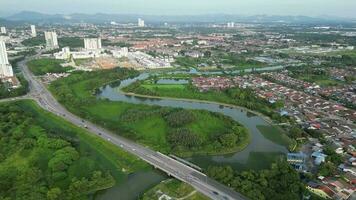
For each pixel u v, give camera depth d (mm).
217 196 180000
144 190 191875
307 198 176625
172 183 194250
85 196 183750
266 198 176000
